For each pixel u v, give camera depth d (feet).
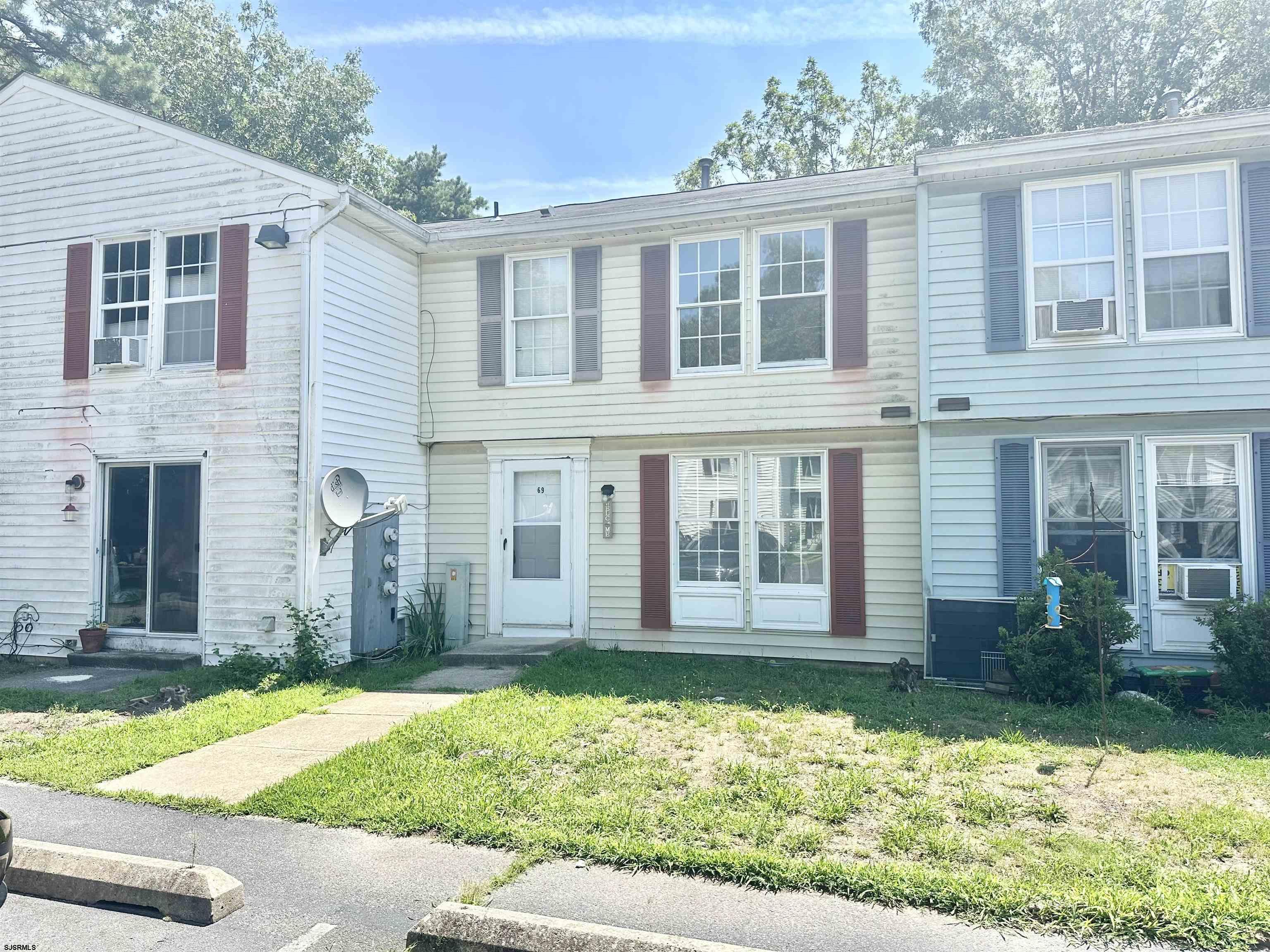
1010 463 29.66
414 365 38.19
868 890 12.76
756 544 34.19
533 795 16.99
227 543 31.86
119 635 33.42
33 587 34.68
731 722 22.94
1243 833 14.76
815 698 25.99
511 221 36.63
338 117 95.30
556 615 36.37
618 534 35.86
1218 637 25.41
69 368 34.55
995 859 13.96
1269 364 27.37
